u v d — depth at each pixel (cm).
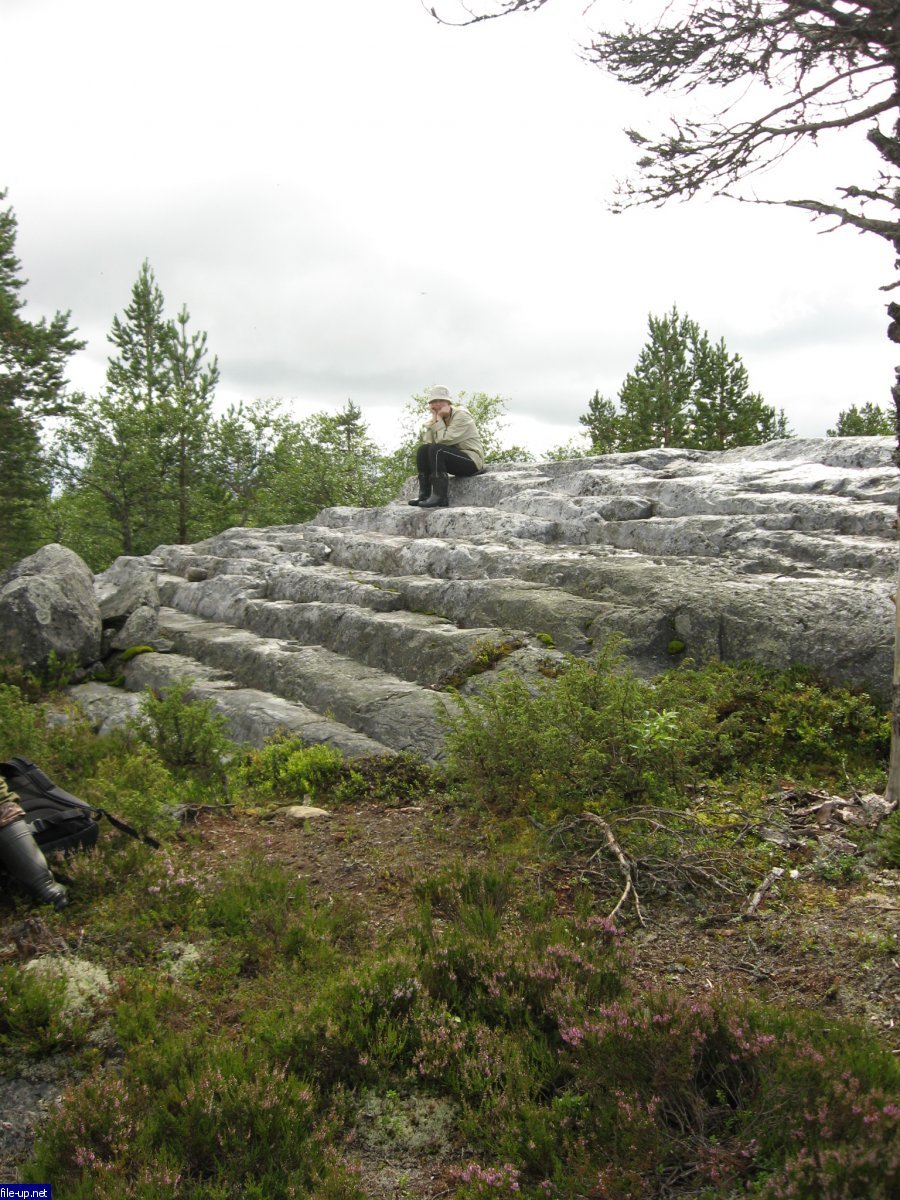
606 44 564
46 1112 325
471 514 1163
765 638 690
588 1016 336
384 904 470
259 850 543
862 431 2905
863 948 385
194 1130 300
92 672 1137
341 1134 310
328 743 738
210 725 768
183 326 3284
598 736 560
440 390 1329
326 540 1329
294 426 3322
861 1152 247
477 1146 301
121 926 435
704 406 2898
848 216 475
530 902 441
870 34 488
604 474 1132
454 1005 362
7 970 385
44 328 2775
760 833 498
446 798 606
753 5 525
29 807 489
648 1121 281
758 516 884
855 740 606
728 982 374
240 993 388
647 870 465
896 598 515
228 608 1206
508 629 820
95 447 2861
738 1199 260
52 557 1188
